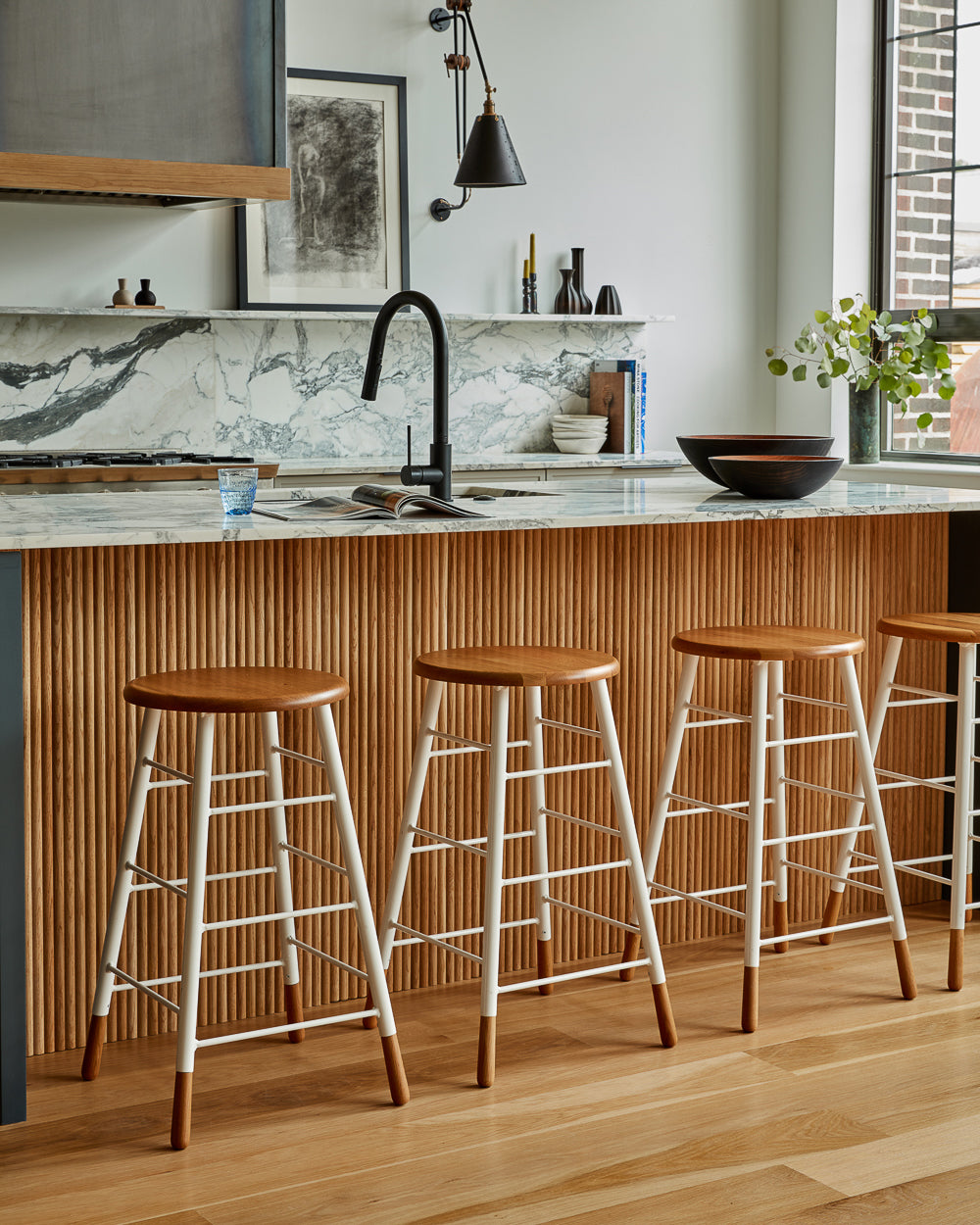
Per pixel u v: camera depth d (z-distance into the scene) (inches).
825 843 135.0
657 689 124.6
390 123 212.8
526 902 120.6
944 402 232.8
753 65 241.0
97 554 102.0
